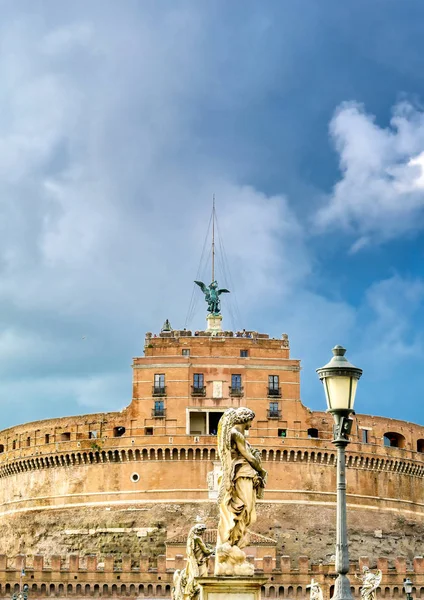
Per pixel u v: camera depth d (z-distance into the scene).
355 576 142.50
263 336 167.62
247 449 21.75
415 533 165.62
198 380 162.12
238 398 161.25
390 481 166.50
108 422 162.75
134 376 163.00
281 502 157.38
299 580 140.12
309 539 154.62
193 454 158.38
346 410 27.09
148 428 160.38
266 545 147.00
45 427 166.75
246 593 21.14
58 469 163.12
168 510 155.75
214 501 156.12
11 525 164.75
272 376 163.12
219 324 174.50
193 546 29.69
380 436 167.62
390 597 143.00
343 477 27.23
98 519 157.62
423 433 176.00
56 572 141.88
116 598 141.25
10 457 168.88
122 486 158.88
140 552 153.50
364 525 160.25
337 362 27.19
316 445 160.50
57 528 159.38
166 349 163.75
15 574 141.50
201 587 21.44
